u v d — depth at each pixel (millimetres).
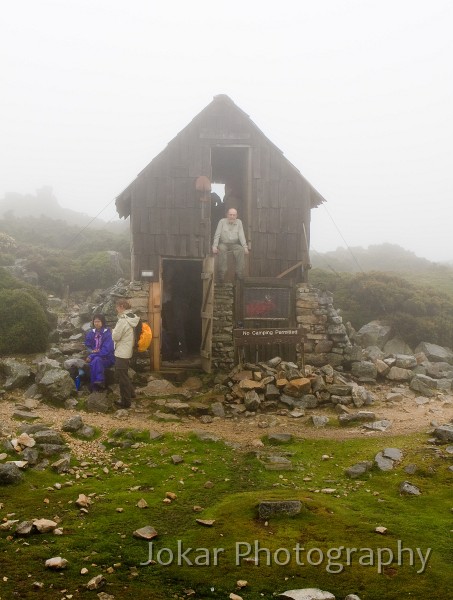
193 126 14484
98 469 7430
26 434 7930
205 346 13852
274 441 8906
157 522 5816
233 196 17328
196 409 10711
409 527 5746
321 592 4430
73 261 23172
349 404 11461
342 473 7496
